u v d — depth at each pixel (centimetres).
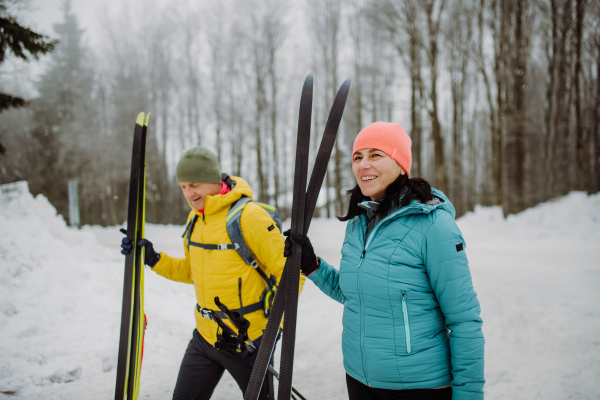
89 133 2194
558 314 394
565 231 1051
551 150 2011
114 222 2291
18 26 524
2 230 387
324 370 307
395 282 118
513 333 356
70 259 410
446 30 1569
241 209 170
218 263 167
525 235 1095
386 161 126
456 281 112
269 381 165
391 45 1642
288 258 130
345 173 2794
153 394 243
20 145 2283
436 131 1498
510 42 1351
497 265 713
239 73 2161
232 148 2294
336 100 130
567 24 1434
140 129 161
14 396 222
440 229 114
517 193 1316
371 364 121
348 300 133
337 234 1533
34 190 2294
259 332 168
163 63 2372
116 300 368
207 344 172
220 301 167
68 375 246
